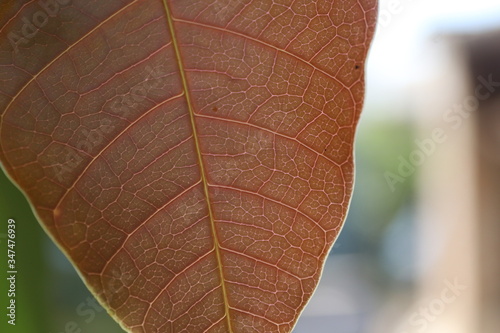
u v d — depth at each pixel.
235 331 0.27
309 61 0.26
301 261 0.27
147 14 0.25
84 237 0.26
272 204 0.27
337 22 0.26
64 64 0.25
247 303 0.27
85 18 0.25
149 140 0.26
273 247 0.27
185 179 0.26
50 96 0.25
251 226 0.27
